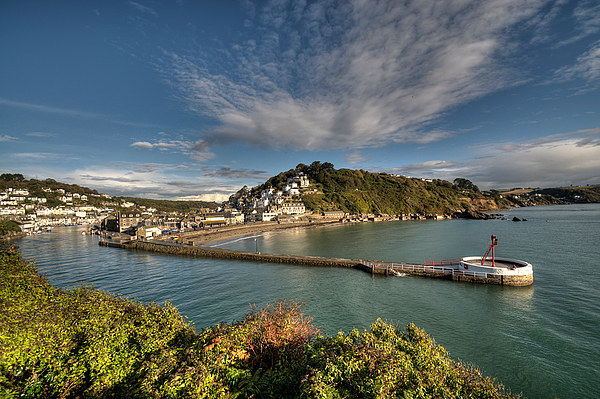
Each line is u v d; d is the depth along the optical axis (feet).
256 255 199.62
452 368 36.29
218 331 37.50
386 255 201.67
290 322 37.96
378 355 29.40
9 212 655.35
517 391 57.16
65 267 190.29
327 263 175.11
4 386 24.95
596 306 96.53
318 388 23.49
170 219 496.23
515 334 79.61
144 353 33.40
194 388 24.04
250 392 27.55
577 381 59.52
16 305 42.32
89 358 29.25
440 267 147.95
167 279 151.23
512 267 129.18
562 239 237.66
